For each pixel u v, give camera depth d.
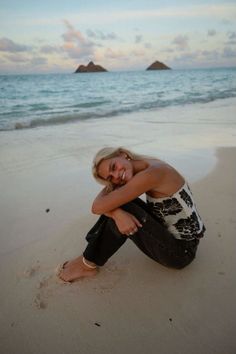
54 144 6.70
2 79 46.53
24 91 26.95
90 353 1.90
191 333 1.99
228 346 1.89
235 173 4.57
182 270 2.54
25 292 2.38
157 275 2.50
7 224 3.35
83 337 2.00
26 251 2.88
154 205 2.23
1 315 2.18
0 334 2.04
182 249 2.31
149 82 42.84
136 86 33.62
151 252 2.30
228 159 5.26
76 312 2.19
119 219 2.12
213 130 7.85
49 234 3.14
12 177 4.73
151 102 15.44
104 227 2.29
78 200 3.90
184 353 1.86
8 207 3.74
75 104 15.45
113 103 15.53
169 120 9.66
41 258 2.77
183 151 5.86
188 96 18.20
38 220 3.42
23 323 2.12
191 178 4.39
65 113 11.62
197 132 7.65
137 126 8.74
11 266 2.67
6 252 2.86
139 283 2.42
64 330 2.06
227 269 2.53
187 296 2.28
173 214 2.22
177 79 50.84
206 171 4.67
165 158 5.41
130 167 2.16
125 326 2.07
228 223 3.18
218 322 2.05
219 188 4.03
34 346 1.96
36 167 5.19
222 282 2.40
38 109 13.54
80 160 5.56
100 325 2.08
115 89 29.16
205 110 11.79
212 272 2.51
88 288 2.39
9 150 6.23
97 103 15.71
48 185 4.40
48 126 9.05
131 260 2.70
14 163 5.40
